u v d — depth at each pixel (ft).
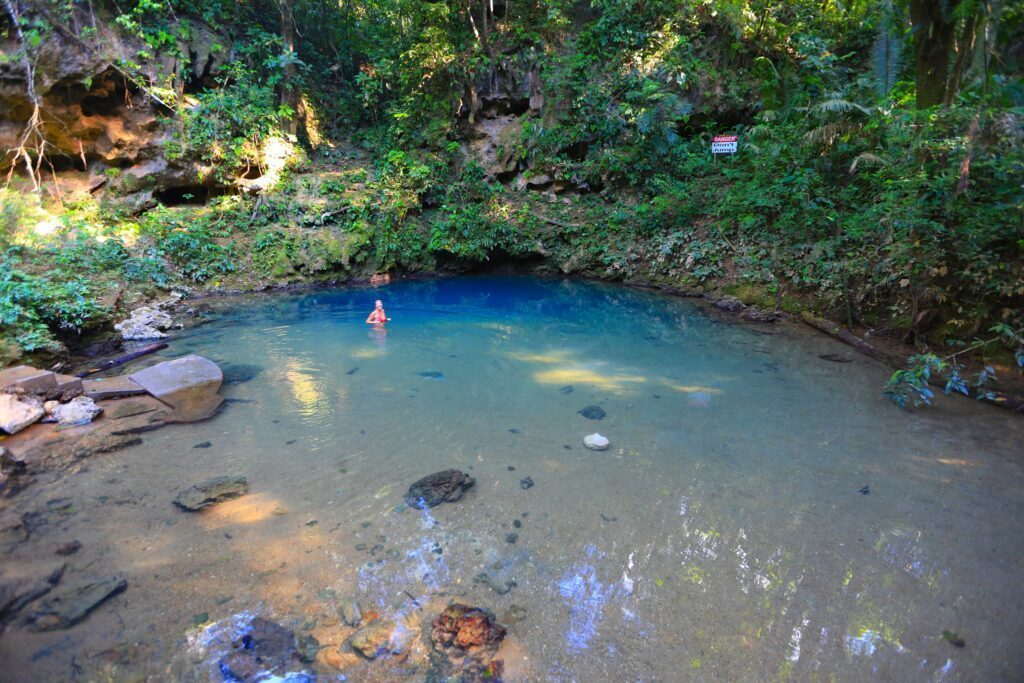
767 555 11.27
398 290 39.93
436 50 48.70
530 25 50.29
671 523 12.33
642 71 46.73
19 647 8.86
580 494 13.50
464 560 11.03
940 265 23.41
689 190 42.11
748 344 26.71
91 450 15.66
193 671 8.42
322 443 16.25
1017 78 25.31
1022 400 18.53
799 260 32.42
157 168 41.68
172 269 36.94
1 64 35.47
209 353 25.14
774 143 37.24
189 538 11.71
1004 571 10.82
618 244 43.09
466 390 20.54
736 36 45.91
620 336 28.25
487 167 50.01
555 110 48.65
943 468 14.80
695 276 37.40
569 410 18.70
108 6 41.04
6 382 17.88
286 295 37.99
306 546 11.45
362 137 55.98
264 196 43.47
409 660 8.63
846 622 9.50
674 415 18.30
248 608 9.72
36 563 10.93
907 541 11.73
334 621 9.44
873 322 27.07
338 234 42.83
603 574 10.68
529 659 8.68
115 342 26.50
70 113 38.40
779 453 15.67
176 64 42.91
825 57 39.93
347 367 23.13
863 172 31.73
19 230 31.60
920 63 28.09
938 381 20.99
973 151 22.24
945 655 8.82
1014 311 20.99
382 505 12.99
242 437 16.66
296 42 56.34
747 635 9.20
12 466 14.56
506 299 37.22
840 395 20.06
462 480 13.79
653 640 9.07
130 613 9.61
